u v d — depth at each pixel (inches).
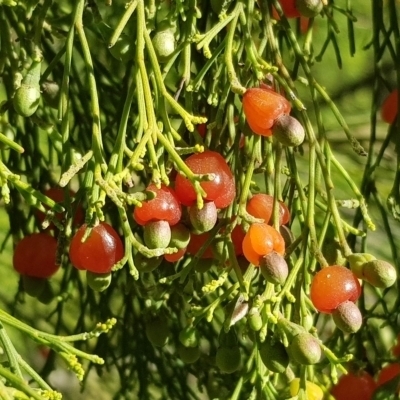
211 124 9.2
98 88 10.7
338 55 10.4
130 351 10.9
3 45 9.8
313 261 9.3
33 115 9.5
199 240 9.3
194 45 9.9
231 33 9.1
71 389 12.0
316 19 12.7
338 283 8.8
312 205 9.1
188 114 8.8
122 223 8.6
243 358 10.9
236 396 9.7
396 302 10.4
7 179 8.7
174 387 11.0
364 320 10.4
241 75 9.3
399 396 9.8
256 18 9.4
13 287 11.7
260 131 8.8
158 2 9.5
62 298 10.4
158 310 10.0
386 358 10.5
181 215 9.0
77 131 10.9
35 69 9.1
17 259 9.7
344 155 12.5
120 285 10.9
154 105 9.1
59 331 10.8
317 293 8.8
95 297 11.1
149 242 8.7
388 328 11.8
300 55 9.5
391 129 10.2
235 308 9.1
